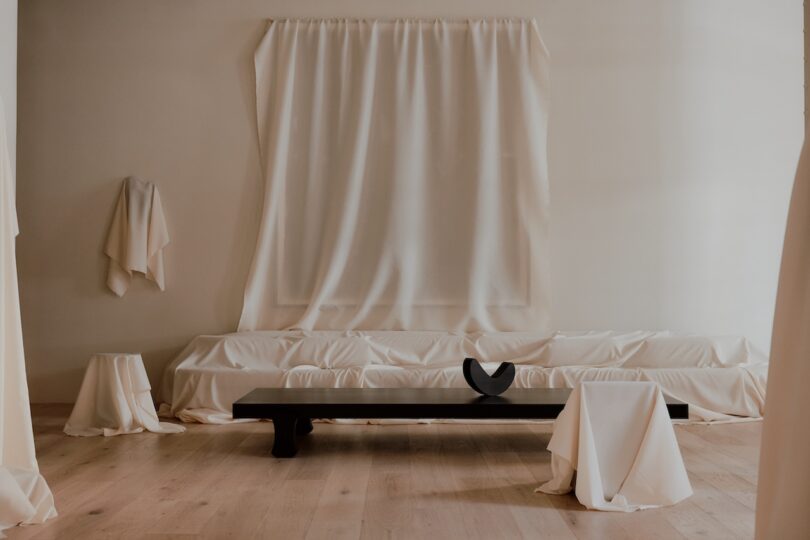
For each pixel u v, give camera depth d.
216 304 6.24
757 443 4.40
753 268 6.38
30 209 6.23
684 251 6.34
